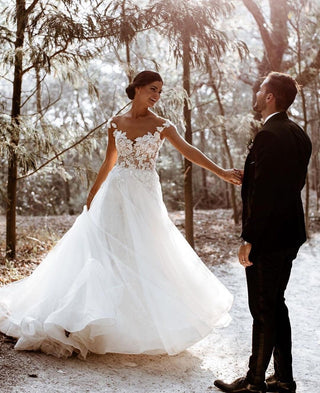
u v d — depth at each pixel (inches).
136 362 134.2
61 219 415.8
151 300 132.6
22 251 262.7
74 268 140.6
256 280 110.8
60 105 464.8
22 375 117.4
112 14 209.9
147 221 143.0
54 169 246.7
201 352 146.6
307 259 287.4
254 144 108.7
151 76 144.7
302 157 110.4
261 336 111.7
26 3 220.7
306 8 348.8
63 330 128.3
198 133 614.9
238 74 385.4
